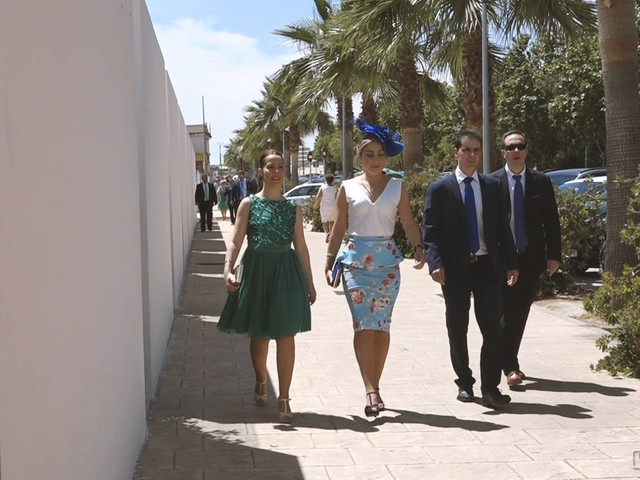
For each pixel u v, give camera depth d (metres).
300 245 5.88
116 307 4.34
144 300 6.40
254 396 6.34
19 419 2.50
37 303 2.72
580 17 14.41
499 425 5.69
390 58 17.08
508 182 6.57
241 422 5.80
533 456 5.04
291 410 6.11
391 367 7.50
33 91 2.75
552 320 9.77
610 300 7.11
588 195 12.25
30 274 2.65
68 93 3.28
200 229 31.33
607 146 9.62
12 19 2.53
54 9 3.07
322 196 18.75
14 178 2.51
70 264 3.22
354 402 6.34
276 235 5.75
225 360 7.85
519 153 6.53
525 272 6.60
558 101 29.52
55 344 2.94
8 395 2.39
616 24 9.45
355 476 4.71
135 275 5.13
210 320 10.22
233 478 4.67
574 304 11.09
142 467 4.85
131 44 5.27
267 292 5.76
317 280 14.37
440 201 6.04
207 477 4.68
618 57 9.46
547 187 6.58
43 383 2.77
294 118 36.81
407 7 15.05
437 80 23.61
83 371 3.41
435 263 5.96
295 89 29.61
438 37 16.52
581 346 8.27
